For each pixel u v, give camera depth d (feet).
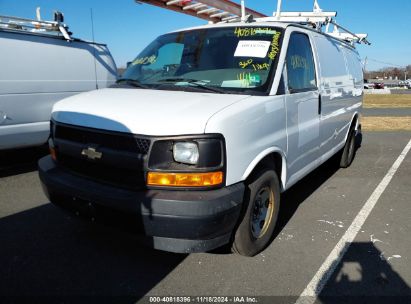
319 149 15.76
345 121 20.02
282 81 11.91
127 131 9.23
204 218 8.77
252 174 10.85
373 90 178.40
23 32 19.15
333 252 12.00
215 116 9.18
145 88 12.09
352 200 17.08
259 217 11.50
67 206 10.64
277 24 13.32
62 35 21.07
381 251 12.14
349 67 20.66
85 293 9.61
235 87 11.36
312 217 14.93
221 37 13.25
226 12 18.33
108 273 10.50
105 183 9.84
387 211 15.75
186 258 11.35
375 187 19.15
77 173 10.63
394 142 33.04
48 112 20.39
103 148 9.70
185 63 12.89
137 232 9.41
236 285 10.09
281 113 11.66
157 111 9.51
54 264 10.90
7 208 15.14
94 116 10.07
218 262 11.17
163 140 8.91
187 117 9.08
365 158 26.17
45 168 11.37
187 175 8.89
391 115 60.29
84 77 22.26
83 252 11.59
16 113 18.92
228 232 9.82
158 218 8.86
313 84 14.53
